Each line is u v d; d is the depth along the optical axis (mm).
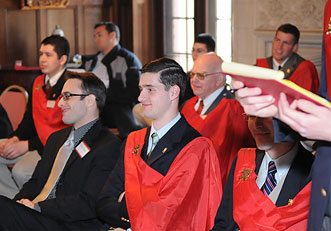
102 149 3357
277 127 1694
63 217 3287
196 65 3861
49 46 4648
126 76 6605
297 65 5258
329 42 1783
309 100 1420
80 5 8094
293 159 2346
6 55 7852
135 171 2846
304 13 6148
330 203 1662
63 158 3506
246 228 2316
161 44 7906
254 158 2451
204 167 2797
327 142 1659
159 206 2736
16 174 4582
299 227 2260
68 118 3465
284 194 2326
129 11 8203
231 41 6758
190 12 7547
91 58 6797
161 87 2881
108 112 6586
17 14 7875
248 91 1420
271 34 6402
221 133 3703
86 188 3291
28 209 3170
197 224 2758
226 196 2490
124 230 3039
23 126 4898
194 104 3955
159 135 2898
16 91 5836
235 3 6656
